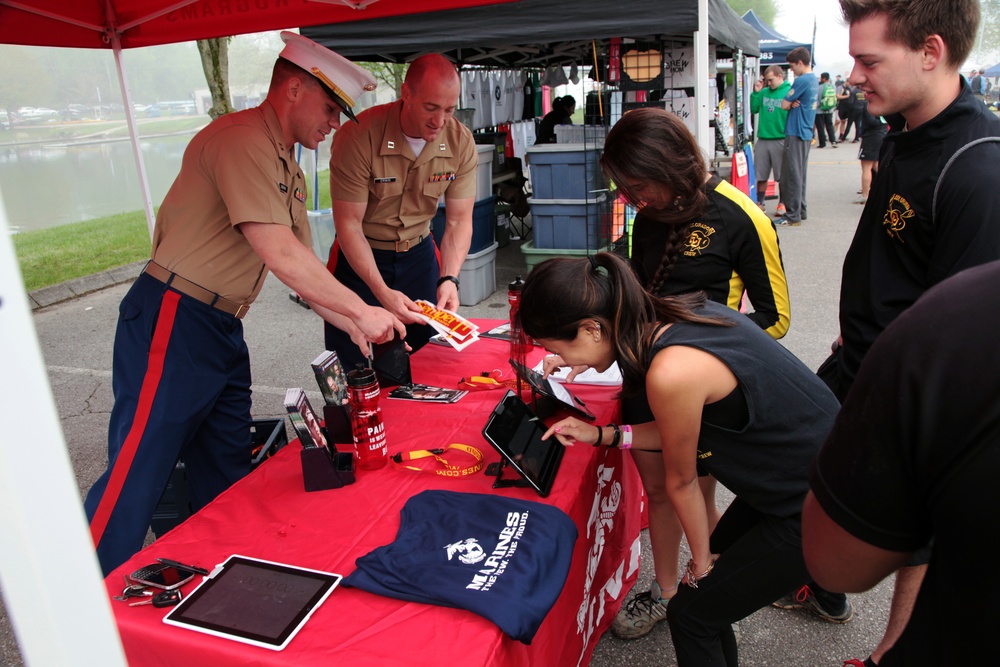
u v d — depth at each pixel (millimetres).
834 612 2258
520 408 1862
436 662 1130
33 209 10508
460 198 3092
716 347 1418
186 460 2480
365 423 1754
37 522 619
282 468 1839
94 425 3990
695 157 1839
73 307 6477
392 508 1614
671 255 2070
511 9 4469
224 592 1311
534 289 1493
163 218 2211
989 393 642
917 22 1485
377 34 4812
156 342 2168
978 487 644
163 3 3588
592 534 1853
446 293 2855
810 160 14258
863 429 743
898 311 1734
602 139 5430
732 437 1481
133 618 1266
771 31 14938
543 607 1244
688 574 1641
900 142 1654
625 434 1783
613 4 4203
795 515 1497
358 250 2730
